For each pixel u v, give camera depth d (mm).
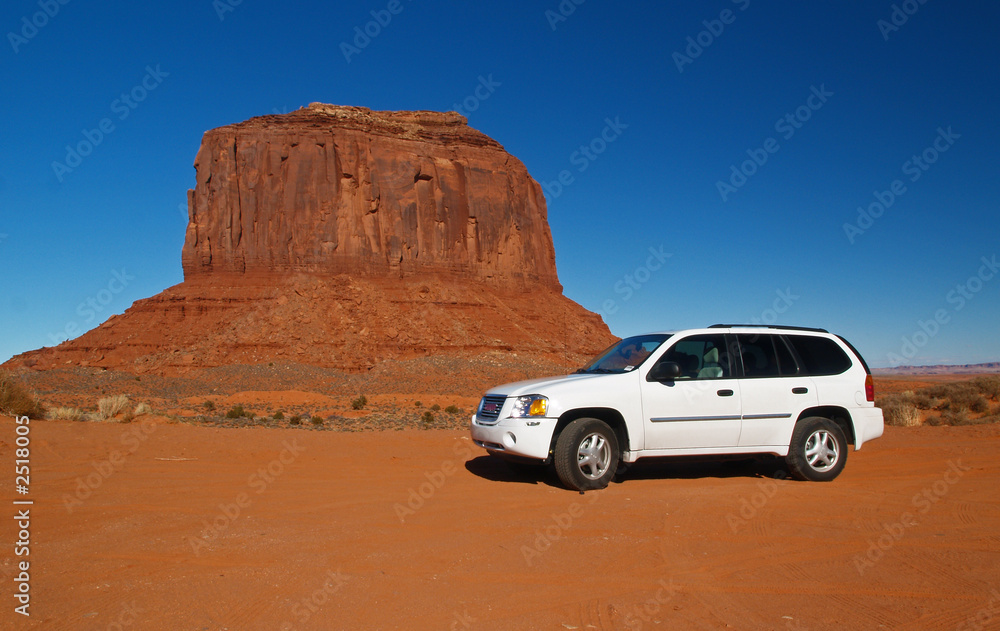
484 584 4152
